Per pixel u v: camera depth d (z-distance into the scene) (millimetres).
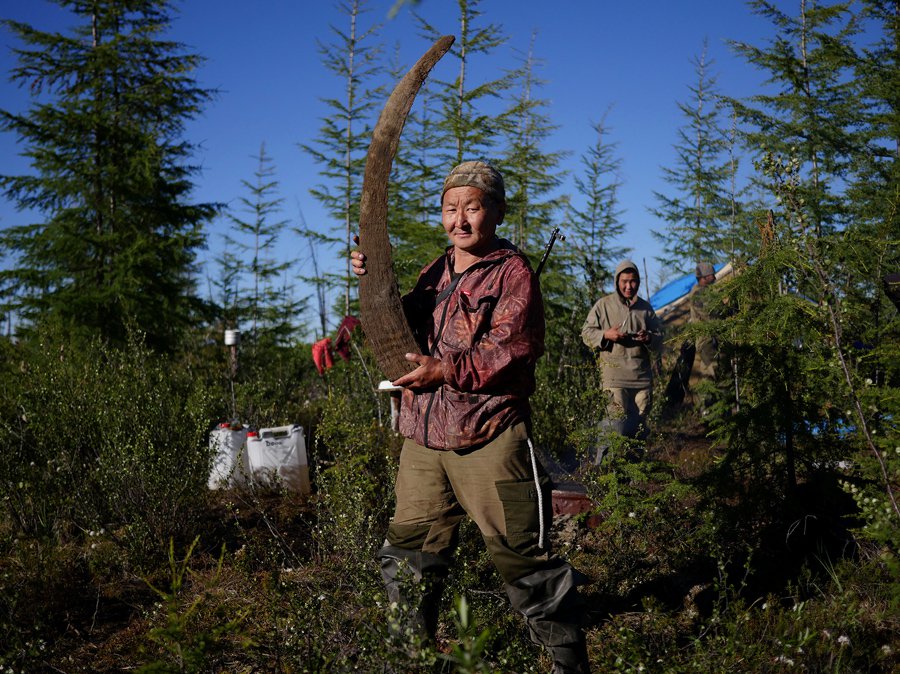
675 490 4086
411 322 2965
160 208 12727
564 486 5039
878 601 3354
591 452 5863
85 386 5730
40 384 5715
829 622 3166
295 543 4527
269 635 3129
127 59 13102
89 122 12227
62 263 12188
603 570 4051
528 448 2686
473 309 2748
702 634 2809
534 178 11594
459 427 2639
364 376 7418
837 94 8461
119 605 3793
